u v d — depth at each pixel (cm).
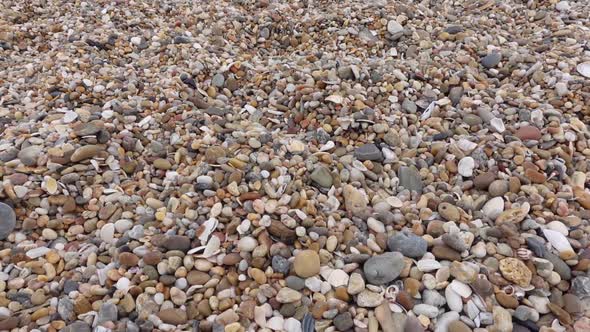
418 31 334
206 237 183
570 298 167
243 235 183
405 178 218
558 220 192
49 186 203
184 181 209
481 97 264
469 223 193
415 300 167
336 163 220
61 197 203
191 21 362
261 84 293
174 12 378
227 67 302
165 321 162
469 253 180
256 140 229
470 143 230
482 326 160
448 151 231
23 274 178
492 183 209
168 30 348
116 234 193
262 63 320
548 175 217
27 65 307
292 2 396
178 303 167
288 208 194
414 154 233
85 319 162
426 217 196
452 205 199
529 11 365
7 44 336
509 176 213
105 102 268
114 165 223
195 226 188
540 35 328
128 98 272
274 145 229
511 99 260
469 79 278
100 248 188
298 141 231
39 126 238
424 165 227
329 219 192
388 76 278
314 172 211
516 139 232
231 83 295
